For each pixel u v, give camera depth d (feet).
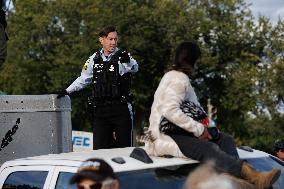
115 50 23.53
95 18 152.87
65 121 22.13
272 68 149.89
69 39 158.30
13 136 20.86
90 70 23.71
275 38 159.02
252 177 14.67
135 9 152.56
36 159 16.30
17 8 169.07
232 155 15.90
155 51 151.12
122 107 23.39
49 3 164.35
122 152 16.52
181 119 15.39
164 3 156.56
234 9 165.07
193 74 16.16
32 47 164.45
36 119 21.21
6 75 167.02
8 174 16.61
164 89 15.71
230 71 159.53
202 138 15.61
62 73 148.66
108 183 11.73
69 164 15.34
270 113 150.92
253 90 155.84
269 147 145.69
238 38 160.56
